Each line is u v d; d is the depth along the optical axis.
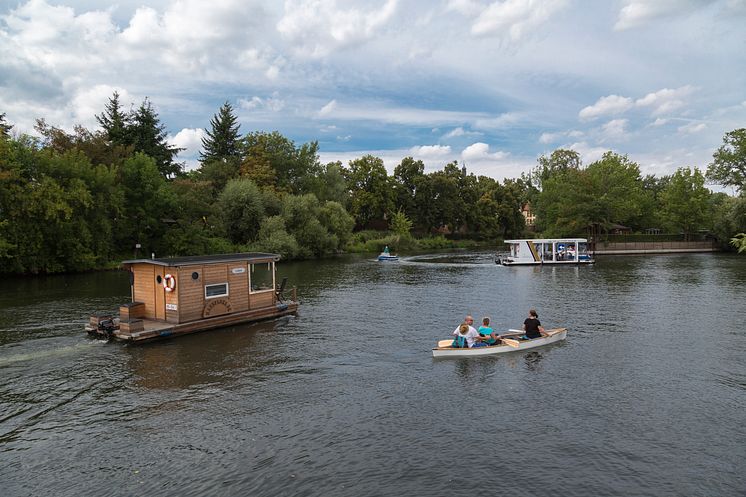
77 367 17.28
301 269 55.22
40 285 38.91
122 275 46.31
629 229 91.62
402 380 15.95
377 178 107.69
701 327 23.39
